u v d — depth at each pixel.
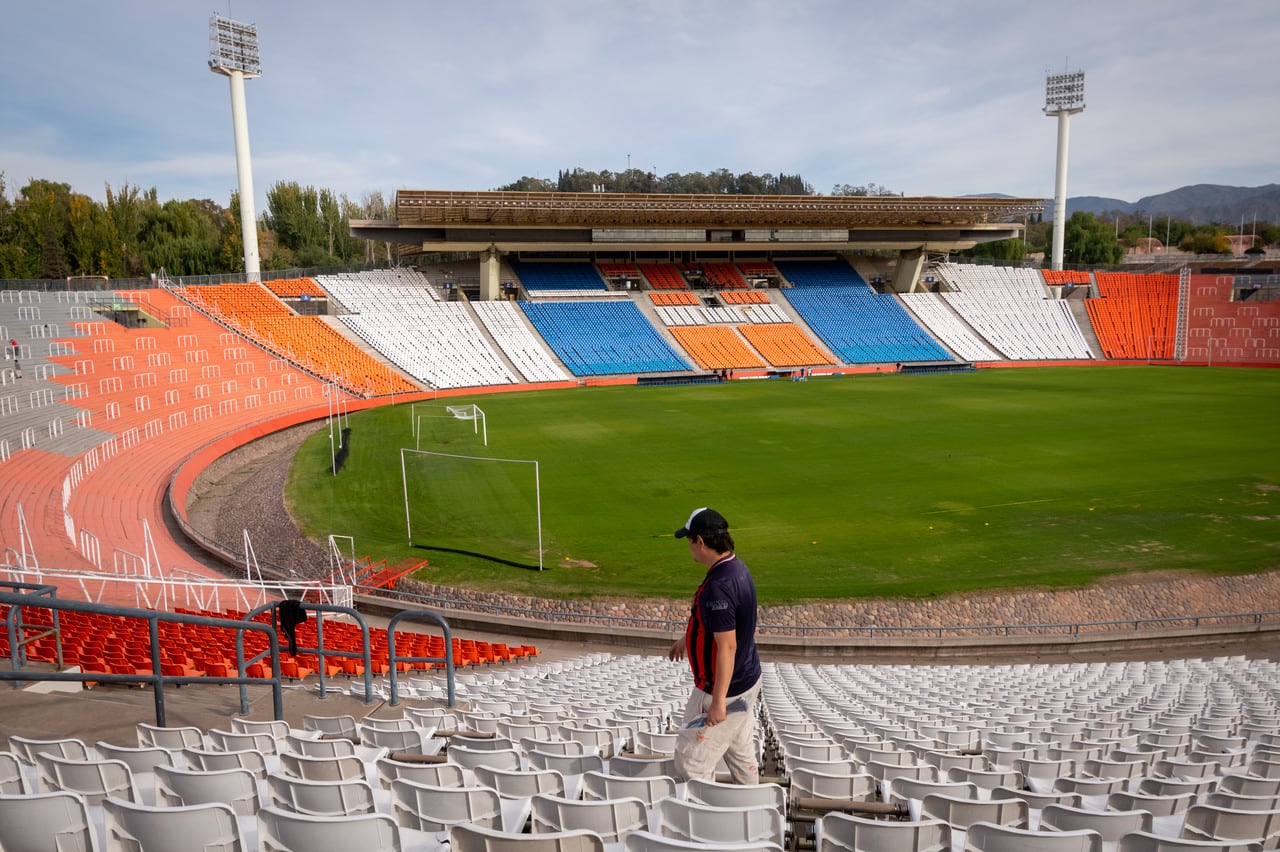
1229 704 12.99
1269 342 87.31
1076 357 90.38
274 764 6.25
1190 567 24.88
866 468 38.38
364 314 77.69
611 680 15.02
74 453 36.81
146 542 28.81
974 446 43.12
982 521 29.78
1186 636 21.33
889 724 10.74
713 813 4.66
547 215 80.44
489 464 40.94
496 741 7.47
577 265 94.44
